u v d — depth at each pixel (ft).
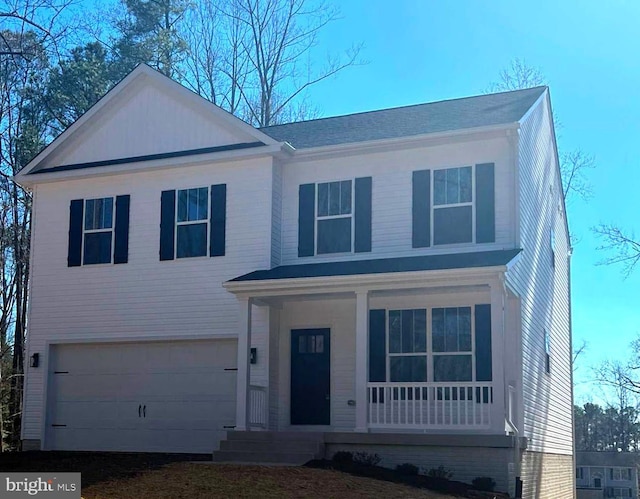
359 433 53.01
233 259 64.59
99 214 70.08
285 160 65.46
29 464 50.55
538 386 65.31
